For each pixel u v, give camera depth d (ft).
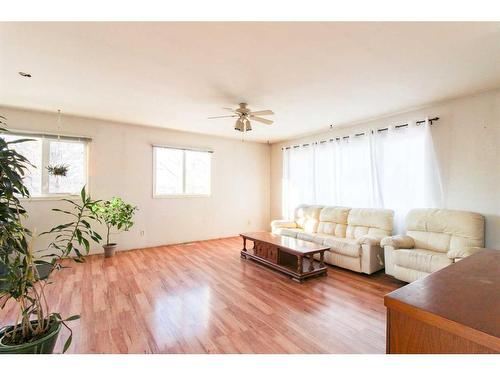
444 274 3.89
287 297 8.71
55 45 6.50
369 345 6.00
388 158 12.82
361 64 7.50
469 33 5.93
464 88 9.36
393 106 11.39
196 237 17.51
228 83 8.91
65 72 8.07
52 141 12.81
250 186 20.35
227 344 6.02
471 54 6.91
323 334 6.47
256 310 7.75
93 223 13.79
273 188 21.15
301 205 17.02
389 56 7.03
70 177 13.26
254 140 19.98
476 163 9.98
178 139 16.70
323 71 7.96
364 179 13.97
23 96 10.23
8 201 4.78
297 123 14.39
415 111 11.93
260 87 9.25
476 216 9.45
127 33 5.98
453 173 10.63
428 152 11.22
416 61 7.32
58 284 9.63
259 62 7.38
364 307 8.00
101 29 5.82
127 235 14.87
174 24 5.62
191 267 11.85
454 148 10.61
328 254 12.38
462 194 10.37
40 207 12.41
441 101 10.77
